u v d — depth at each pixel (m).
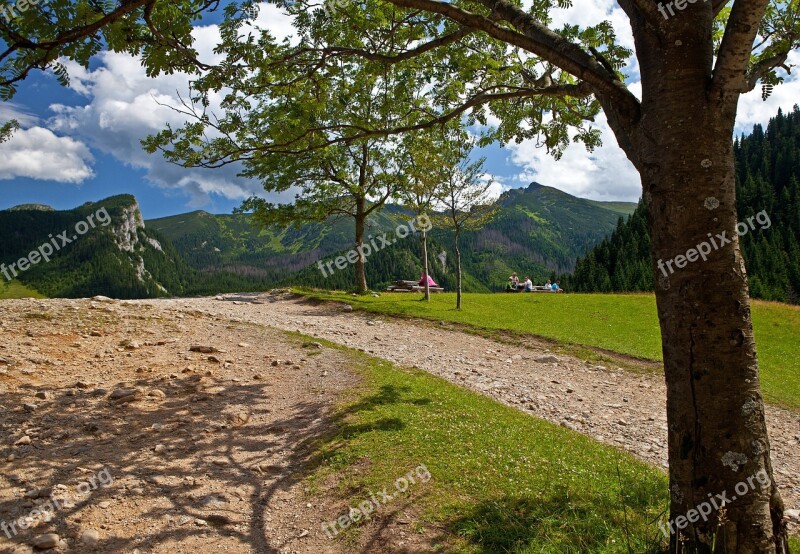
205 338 17.30
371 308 29.48
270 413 10.84
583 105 11.99
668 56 4.92
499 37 6.12
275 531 6.31
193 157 10.25
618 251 117.25
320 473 7.84
